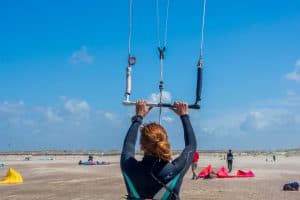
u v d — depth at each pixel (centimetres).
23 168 5719
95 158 12238
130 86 524
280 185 2759
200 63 525
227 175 3388
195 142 483
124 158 464
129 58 530
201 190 2455
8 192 2594
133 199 451
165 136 455
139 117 499
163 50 548
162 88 537
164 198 448
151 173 448
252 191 2409
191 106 513
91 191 2556
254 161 8281
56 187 2847
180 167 456
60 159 11769
